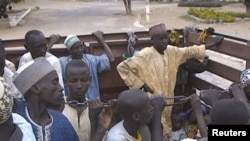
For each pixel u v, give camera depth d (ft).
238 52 13.97
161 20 80.23
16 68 14.97
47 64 8.63
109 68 15.58
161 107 10.59
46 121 8.52
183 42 17.39
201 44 15.90
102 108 10.03
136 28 71.05
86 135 10.66
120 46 16.52
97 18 85.81
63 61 14.64
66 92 14.23
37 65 8.54
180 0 110.11
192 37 16.85
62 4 128.47
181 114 14.06
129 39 16.24
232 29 67.82
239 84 12.05
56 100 8.56
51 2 136.87
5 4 81.30
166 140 13.99
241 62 31.94
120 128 9.61
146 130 10.02
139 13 92.73
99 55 16.17
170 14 88.17
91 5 122.83
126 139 9.41
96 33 16.44
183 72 16.61
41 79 8.38
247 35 61.46
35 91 8.41
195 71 15.79
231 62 32.27
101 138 9.81
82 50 14.69
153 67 14.20
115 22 78.84
